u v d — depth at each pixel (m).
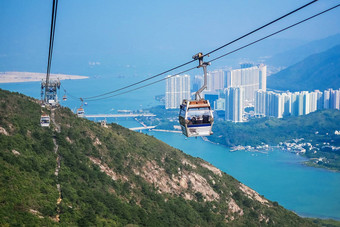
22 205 71.12
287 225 140.25
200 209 124.25
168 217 107.25
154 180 127.19
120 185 112.06
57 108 145.00
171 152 155.00
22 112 127.06
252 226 128.12
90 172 106.81
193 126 45.34
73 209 80.06
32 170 90.12
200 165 156.88
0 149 93.62
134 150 137.75
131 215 93.75
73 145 118.50
